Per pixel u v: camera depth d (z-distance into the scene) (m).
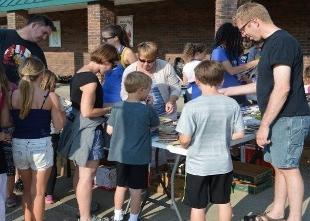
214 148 3.23
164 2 14.84
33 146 3.41
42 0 14.04
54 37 18.80
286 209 4.18
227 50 4.86
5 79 3.24
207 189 3.33
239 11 3.38
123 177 3.79
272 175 5.12
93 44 12.59
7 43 4.45
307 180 5.23
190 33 14.31
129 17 15.88
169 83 4.59
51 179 4.54
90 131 3.67
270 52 3.21
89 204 3.87
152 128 3.75
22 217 4.26
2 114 3.24
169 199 4.66
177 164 3.83
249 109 5.08
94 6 12.45
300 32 12.10
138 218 4.04
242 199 4.70
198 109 3.18
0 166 3.13
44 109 3.43
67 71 18.56
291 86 3.26
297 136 3.32
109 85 4.61
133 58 4.73
